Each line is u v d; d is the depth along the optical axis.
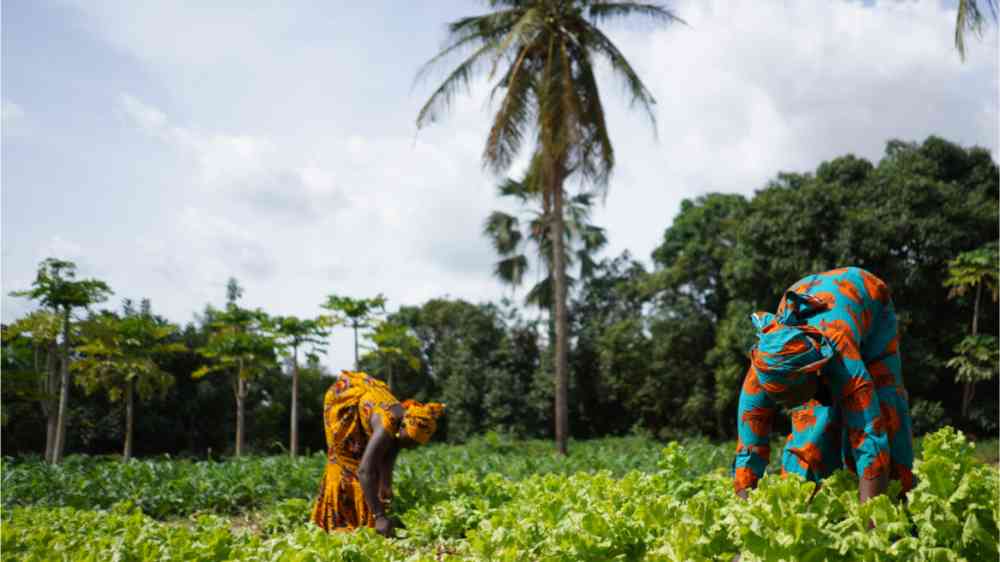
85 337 22.33
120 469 9.95
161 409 35.62
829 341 3.09
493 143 17.92
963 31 8.34
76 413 32.97
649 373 32.69
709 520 3.15
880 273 24.55
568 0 18.09
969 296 24.81
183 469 10.52
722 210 31.89
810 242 25.03
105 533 5.33
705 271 31.56
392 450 5.21
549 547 3.73
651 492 4.94
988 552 2.69
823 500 2.95
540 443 26.48
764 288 26.19
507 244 27.88
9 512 7.13
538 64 18.83
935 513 2.86
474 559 3.97
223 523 5.49
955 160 27.31
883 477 2.98
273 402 39.03
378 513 4.87
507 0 18.70
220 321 26.25
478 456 15.58
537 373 35.72
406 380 40.84
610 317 37.81
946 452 3.83
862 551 2.66
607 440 27.66
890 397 3.37
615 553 3.58
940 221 24.22
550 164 18.59
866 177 27.12
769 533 2.75
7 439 31.36
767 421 3.55
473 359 36.44
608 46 18.08
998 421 22.94
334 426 5.16
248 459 13.22
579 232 30.09
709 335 31.38
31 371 24.61
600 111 18.22
